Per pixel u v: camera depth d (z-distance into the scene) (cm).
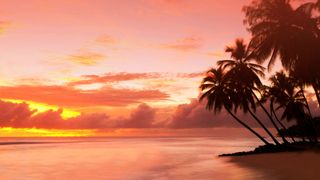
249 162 3381
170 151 7269
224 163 3575
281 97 6034
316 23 3098
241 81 4475
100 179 2844
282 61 3062
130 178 2828
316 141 5262
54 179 2920
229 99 4797
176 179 2564
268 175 2370
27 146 11438
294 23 3167
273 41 3112
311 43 2970
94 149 8781
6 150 8294
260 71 4634
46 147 10381
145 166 3866
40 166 4081
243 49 4612
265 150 4606
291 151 4266
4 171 3550
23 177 3077
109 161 4719
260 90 5297
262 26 3222
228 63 4697
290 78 5397
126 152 7131
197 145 10981
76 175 3153
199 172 2908
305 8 3097
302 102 6112
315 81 3103
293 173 2380
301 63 2986
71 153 6869
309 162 2956
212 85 4984
